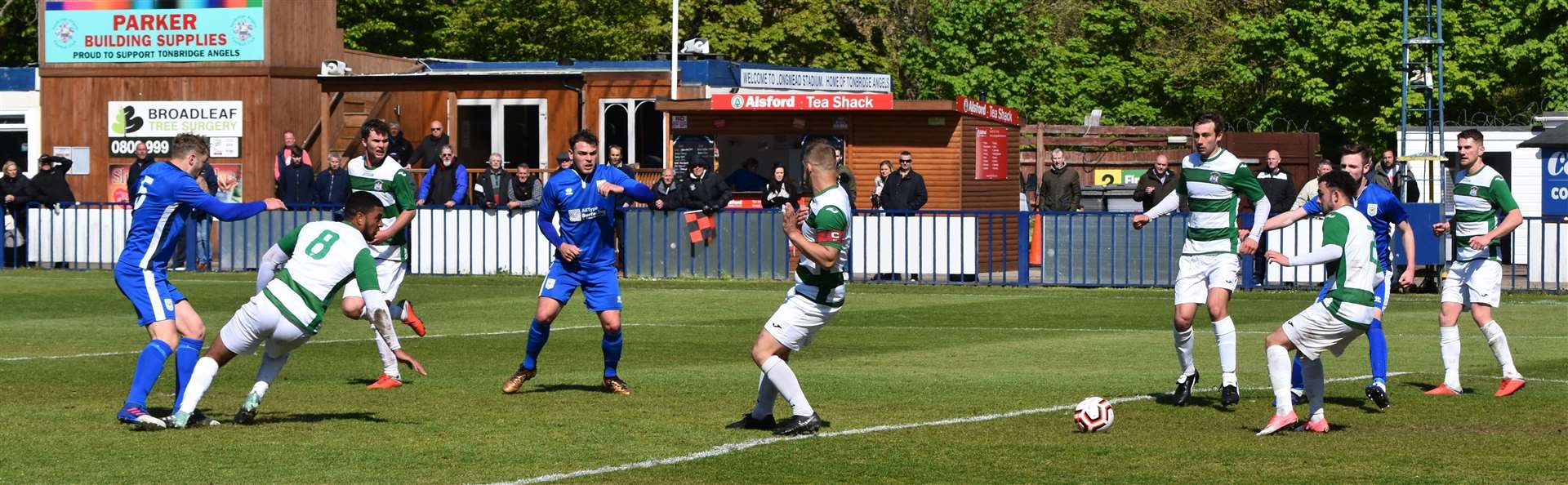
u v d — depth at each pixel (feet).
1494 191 55.83
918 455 43.29
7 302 97.91
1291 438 46.26
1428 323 84.99
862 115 132.05
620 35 222.89
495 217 119.75
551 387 58.29
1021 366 65.98
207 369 47.21
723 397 55.52
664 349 72.69
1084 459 42.68
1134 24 254.27
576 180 55.83
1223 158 53.31
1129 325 85.05
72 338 77.20
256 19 149.28
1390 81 216.13
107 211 126.11
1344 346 47.80
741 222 116.98
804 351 71.87
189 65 150.41
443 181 120.88
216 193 124.36
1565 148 120.16
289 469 40.86
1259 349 72.69
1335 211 47.19
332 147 153.99
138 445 44.32
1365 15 217.97
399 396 55.57
